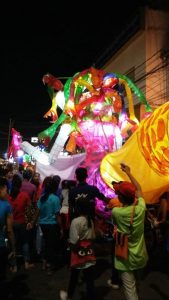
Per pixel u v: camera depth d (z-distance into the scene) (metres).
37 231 8.88
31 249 9.28
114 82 10.36
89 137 10.42
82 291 6.48
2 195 5.79
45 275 7.49
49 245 7.74
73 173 11.06
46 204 7.78
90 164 10.15
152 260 8.23
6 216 5.68
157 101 16.48
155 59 16.94
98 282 6.96
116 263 4.98
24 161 21.09
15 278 7.30
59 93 10.94
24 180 9.30
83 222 5.46
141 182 7.25
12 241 5.77
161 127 7.15
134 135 7.79
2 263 5.57
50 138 11.21
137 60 18.11
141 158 7.49
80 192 6.93
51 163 11.08
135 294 4.89
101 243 9.70
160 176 7.22
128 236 4.88
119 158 7.79
